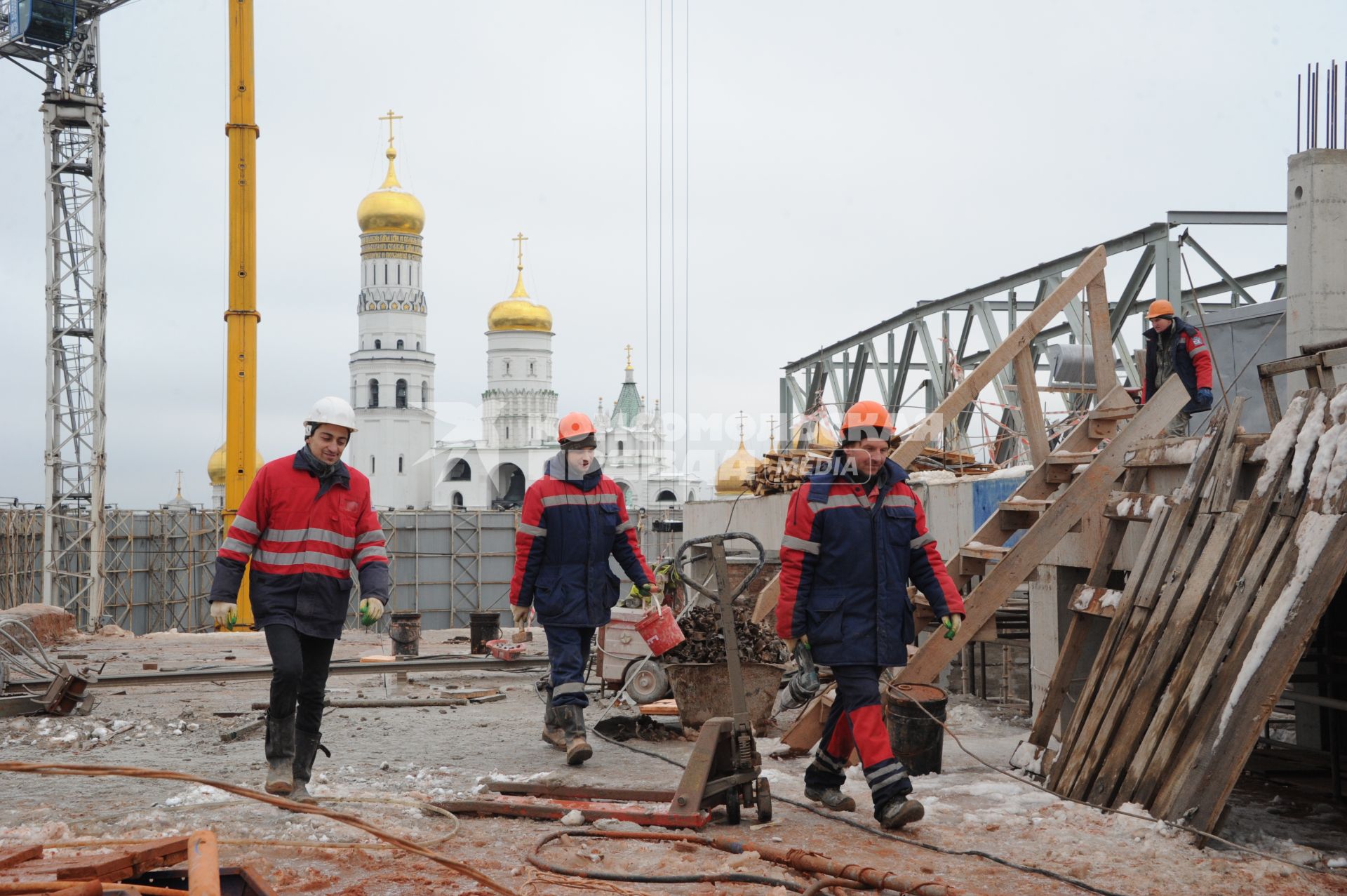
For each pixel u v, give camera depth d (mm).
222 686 12555
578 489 7273
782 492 16250
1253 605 5426
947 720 9414
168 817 5328
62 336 41750
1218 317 13219
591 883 4367
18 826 5250
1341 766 7141
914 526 5512
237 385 32219
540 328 116562
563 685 7207
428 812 5559
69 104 41438
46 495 41562
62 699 9773
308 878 4324
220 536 59531
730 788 5434
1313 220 9273
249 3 32188
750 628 8828
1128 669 6180
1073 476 8266
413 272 117688
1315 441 5555
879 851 5008
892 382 25141
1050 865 4785
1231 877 4629
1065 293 8648
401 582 65125
